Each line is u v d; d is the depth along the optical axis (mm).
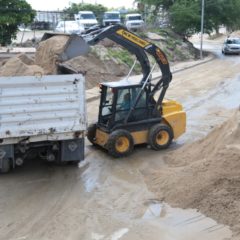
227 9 44844
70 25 38562
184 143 13500
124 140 12195
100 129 12586
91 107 18984
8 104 10094
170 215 8797
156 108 12766
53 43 16734
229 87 24297
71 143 10969
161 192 9781
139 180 10648
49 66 16547
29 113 10289
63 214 8891
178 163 11500
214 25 45344
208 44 61531
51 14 47719
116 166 11602
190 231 8172
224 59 40344
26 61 20469
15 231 8195
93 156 12336
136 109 12469
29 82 10148
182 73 30750
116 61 26531
